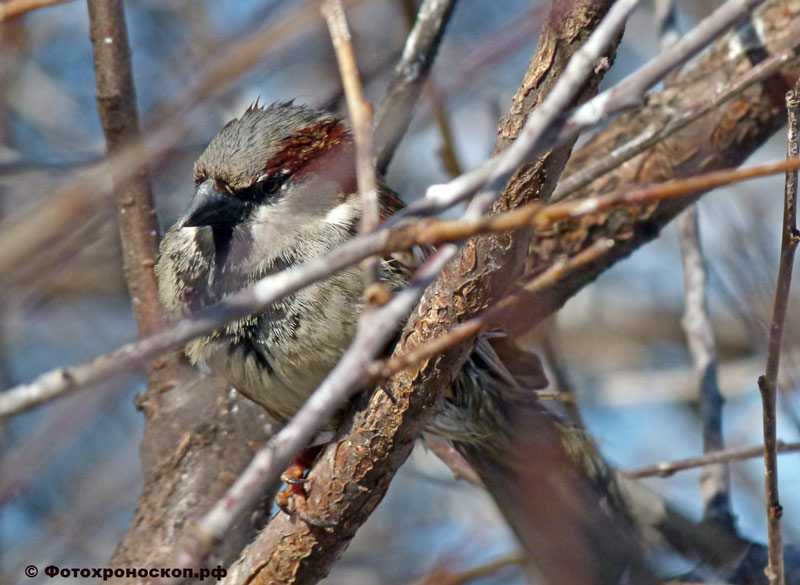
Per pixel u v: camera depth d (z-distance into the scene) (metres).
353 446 6.60
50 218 4.86
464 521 11.56
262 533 7.08
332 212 8.09
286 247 7.98
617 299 15.15
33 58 13.04
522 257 6.00
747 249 8.99
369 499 6.75
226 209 8.05
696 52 4.43
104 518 9.52
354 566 12.29
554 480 8.57
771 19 9.05
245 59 5.03
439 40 9.65
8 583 8.60
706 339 9.24
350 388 4.15
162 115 5.09
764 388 6.19
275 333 7.65
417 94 9.61
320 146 8.24
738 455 8.34
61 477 11.10
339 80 11.08
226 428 9.05
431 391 6.32
